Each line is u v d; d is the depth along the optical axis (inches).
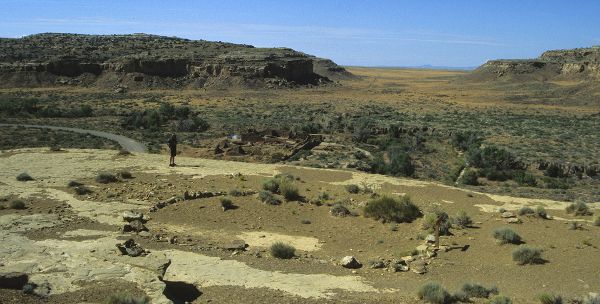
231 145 2741.1
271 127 4025.6
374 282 684.7
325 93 7869.1
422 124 4485.7
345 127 4220.0
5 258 645.9
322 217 1018.7
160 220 943.0
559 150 3319.4
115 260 649.6
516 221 1014.4
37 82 7076.8
